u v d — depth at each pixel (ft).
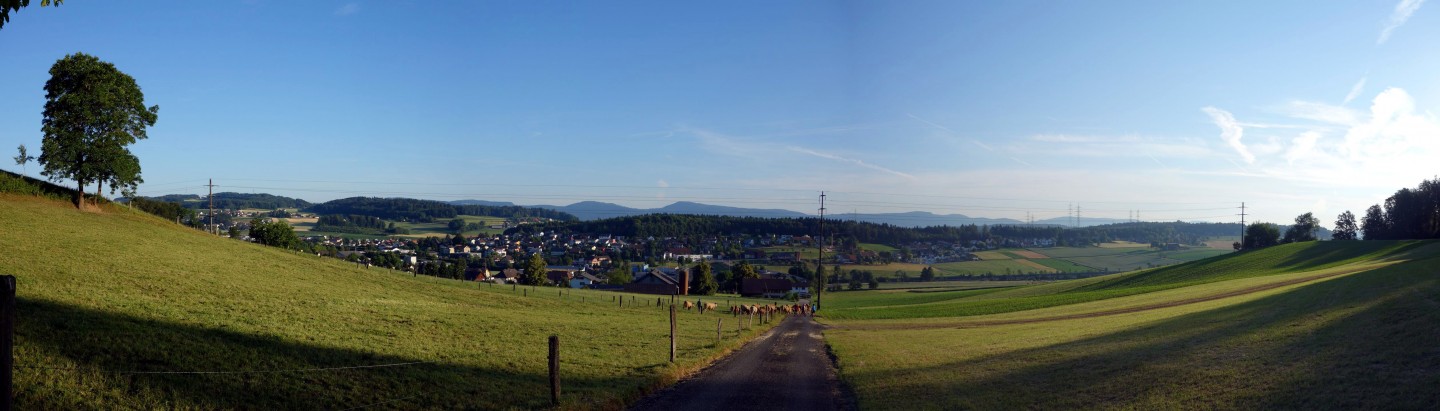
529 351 91.20
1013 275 628.28
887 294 437.58
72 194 236.43
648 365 84.64
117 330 64.23
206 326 75.41
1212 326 103.19
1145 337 100.32
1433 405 43.70
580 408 58.49
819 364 97.81
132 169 230.89
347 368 64.64
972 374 79.56
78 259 123.85
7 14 36.63
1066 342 106.42
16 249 121.90
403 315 119.96
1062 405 58.59
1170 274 383.24
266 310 101.91
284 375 59.57
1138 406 54.75
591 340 110.83
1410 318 74.59
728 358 101.76
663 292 479.82
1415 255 280.72
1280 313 106.32
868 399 68.69
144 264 135.13
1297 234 563.07
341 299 135.54
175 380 53.36
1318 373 56.39
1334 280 169.78
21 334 56.80
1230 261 389.60
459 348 87.66
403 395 58.75
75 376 49.96
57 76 217.36
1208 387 57.77
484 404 58.13
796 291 483.92
